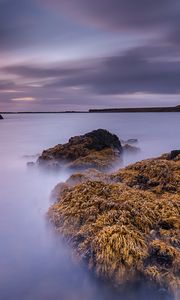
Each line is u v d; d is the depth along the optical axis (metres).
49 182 21.48
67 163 24.27
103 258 8.09
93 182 11.50
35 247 10.60
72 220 9.89
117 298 8.06
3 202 16.20
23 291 8.75
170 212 9.73
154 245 8.26
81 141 27.08
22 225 12.53
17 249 10.57
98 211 9.80
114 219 9.23
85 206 10.17
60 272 9.20
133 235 8.40
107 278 8.02
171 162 14.16
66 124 97.06
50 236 10.33
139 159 32.12
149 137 50.78
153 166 13.48
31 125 93.75
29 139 52.88
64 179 22.20
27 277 9.23
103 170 21.91
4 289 8.86
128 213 9.35
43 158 25.31
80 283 8.60
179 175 12.73
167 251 8.03
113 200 10.40
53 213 10.85
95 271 8.18
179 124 81.81
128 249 8.05
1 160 31.69
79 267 8.64
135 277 7.84
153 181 12.61
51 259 9.73
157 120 106.75
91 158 23.09
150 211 9.63
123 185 11.81
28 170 25.22
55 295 8.57
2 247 10.75
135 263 7.87
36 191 18.84
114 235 8.35
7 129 75.94
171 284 7.54
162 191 11.97
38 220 12.84
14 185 20.72
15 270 9.53
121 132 60.56
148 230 9.03
